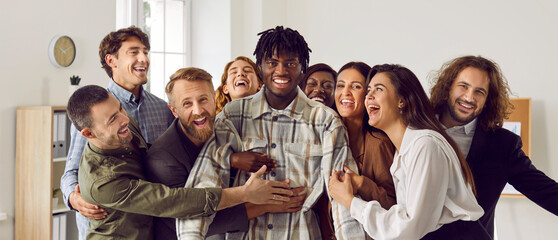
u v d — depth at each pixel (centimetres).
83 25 399
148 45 234
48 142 345
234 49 502
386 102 165
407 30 449
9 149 357
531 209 396
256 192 166
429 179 150
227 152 175
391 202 172
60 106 355
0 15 348
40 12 370
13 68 356
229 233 180
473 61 173
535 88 393
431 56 438
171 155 169
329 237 183
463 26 423
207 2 516
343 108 183
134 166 168
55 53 375
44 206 347
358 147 184
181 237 160
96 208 167
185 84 164
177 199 158
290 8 515
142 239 168
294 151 177
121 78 226
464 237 162
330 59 493
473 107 171
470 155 177
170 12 509
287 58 170
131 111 228
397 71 167
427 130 158
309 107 182
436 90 180
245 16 506
